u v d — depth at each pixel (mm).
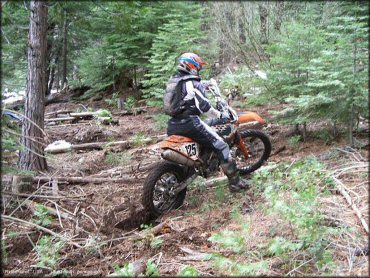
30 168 6195
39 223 4578
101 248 4102
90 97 13703
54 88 19750
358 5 5473
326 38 6160
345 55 5137
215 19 11445
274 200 3838
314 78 5570
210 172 4977
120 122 10070
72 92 14367
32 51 6219
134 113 10969
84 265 3824
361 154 5137
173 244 3920
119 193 5473
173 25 10359
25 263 3939
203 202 4938
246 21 10070
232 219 4270
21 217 4844
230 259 3371
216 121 5070
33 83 6242
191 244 3910
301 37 6051
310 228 3516
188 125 4648
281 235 3637
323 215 3773
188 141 4664
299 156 5621
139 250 3939
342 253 3260
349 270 3004
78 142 8492
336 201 4113
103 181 5930
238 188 4895
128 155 7062
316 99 5324
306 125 6789
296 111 6109
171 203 4852
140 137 7938
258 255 3393
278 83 6340
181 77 4641
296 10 9367
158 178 4621
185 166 4746
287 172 5105
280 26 9414
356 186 4320
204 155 4867
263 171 5000
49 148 7516
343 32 5402
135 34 11891
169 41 10102
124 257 3861
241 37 10852
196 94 4570
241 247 3381
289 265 3195
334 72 5156
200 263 3520
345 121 5605
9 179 5266
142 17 11328
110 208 4953
